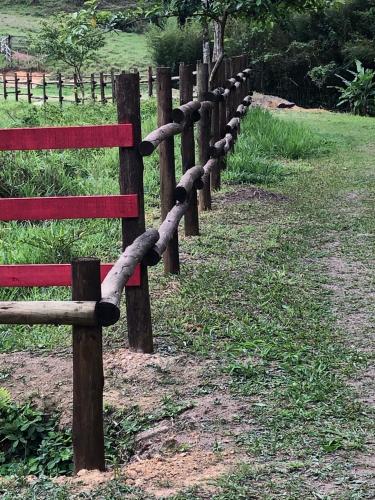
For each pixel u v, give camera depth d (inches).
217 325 186.5
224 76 425.4
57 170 345.1
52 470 140.3
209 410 142.9
